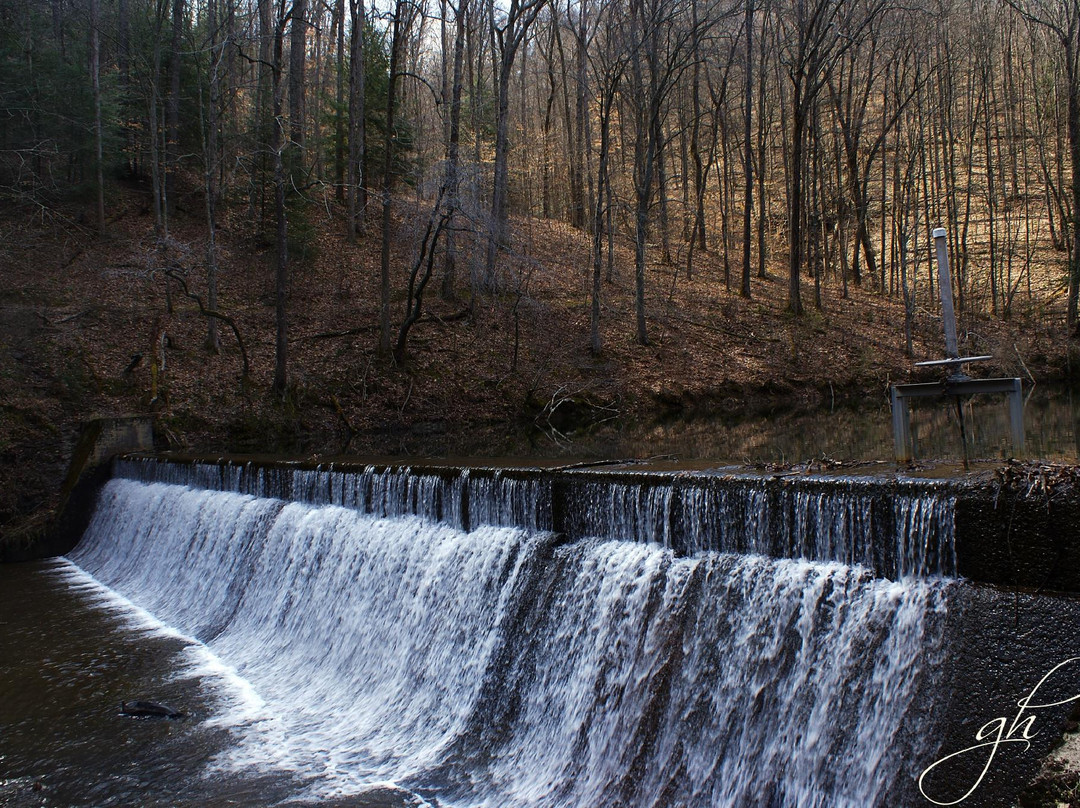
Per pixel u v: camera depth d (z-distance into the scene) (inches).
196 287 973.8
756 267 1429.6
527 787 262.8
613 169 1476.4
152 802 260.2
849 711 214.7
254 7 1338.6
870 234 1594.5
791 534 257.0
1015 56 1635.1
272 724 321.7
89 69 1147.9
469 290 1096.8
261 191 1112.2
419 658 340.5
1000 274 1250.6
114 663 392.2
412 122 1263.5
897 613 217.2
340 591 402.0
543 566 317.4
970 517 212.4
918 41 1338.6
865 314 1175.0
